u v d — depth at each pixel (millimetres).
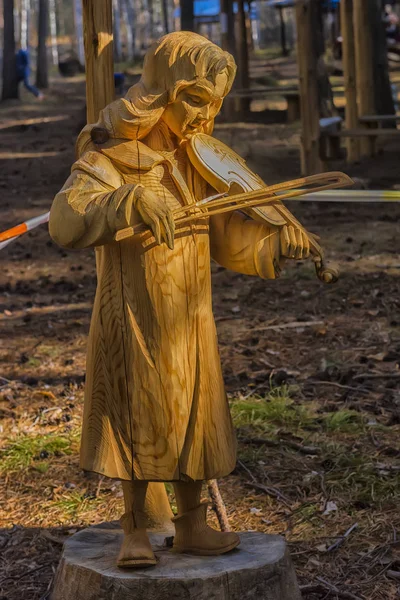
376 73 25328
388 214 17688
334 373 9492
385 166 21688
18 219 18531
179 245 4551
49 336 11336
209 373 4707
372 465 7230
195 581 4617
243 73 30688
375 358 9938
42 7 51625
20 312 12500
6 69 45438
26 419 8586
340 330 11000
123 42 86625
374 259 14266
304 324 11328
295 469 7328
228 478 7230
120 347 4566
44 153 27719
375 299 12195
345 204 18891
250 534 5289
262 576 4781
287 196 4562
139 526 4805
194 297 4625
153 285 4520
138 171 4457
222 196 4621
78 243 4207
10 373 9953
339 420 8141
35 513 6820
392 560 5875
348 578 5734
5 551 6301
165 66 4355
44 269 14969
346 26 22094
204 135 4641
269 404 8555
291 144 25062
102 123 4457
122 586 4617
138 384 4559
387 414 8383
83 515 6762
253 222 4727
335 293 12633
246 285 13383
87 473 7449
